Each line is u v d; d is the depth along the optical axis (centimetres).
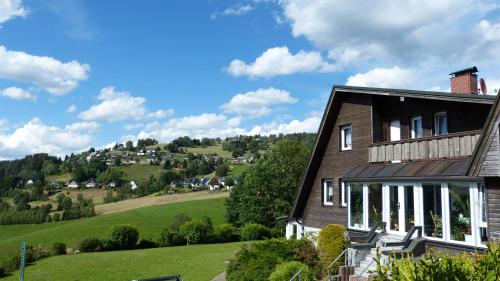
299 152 5744
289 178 5631
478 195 1386
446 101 1764
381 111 2123
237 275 1833
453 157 1589
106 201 11312
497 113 1253
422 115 1894
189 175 15362
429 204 1568
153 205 8031
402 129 2003
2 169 17438
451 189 1480
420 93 1720
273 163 5753
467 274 596
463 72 1992
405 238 1554
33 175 14950
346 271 1584
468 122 1667
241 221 5853
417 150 1755
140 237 5394
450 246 1458
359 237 1794
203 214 7019
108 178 14800
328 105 2362
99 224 6259
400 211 1705
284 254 1781
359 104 2195
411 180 1644
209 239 5019
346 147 2314
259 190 5669
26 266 3572
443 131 1817
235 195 6412
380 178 1792
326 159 2445
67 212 8181
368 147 2061
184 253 3709
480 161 1289
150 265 3095
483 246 1347
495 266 616
